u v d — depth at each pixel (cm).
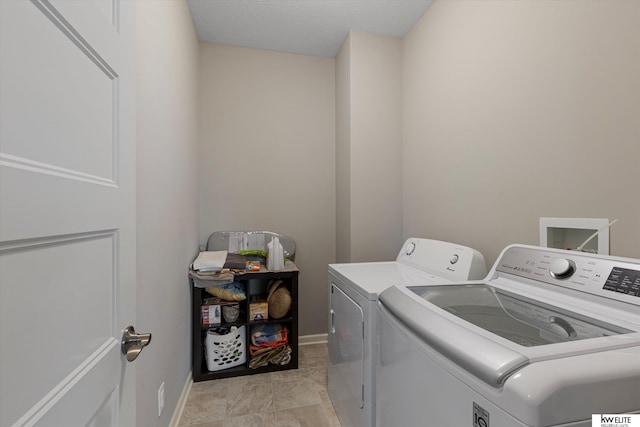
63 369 50
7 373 39
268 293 235
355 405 138
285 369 223
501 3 143
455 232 177
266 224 265
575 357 57
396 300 99
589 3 105
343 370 156
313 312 272
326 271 275
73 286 53
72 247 53
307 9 208
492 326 79
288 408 178
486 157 153
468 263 136
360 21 221
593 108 104
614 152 98
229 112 257
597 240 103
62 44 50
